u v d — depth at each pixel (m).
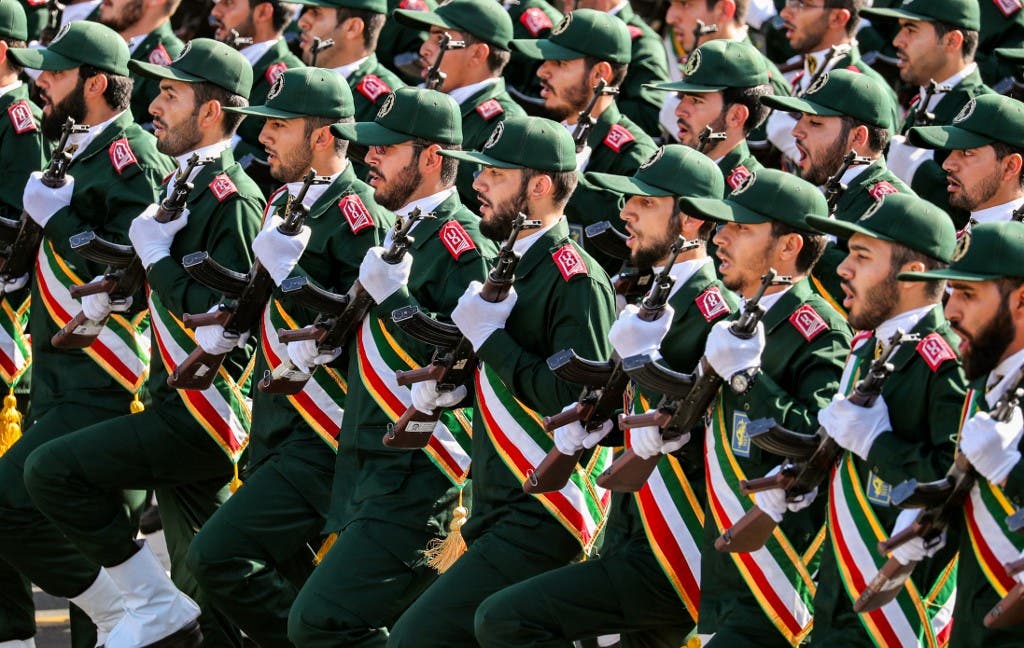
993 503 16.11
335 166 22.89
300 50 35.31
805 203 18.72
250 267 23.31
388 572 21.20
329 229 22.47
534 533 20.33
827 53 25.95
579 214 26.48
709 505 18.83
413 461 21.42
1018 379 15.82
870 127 23.47
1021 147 22.25
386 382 21.52
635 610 19.67
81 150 25.36
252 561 22.52
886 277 17.39
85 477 23.86
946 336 17.09
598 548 21.86
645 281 22.56
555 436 19.59
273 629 22.77
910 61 26.94
